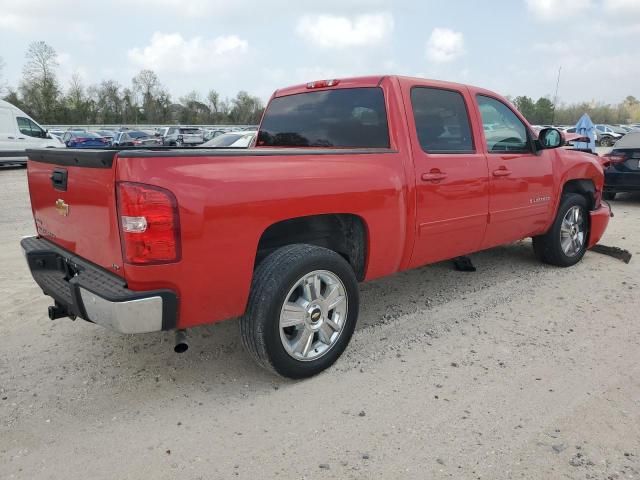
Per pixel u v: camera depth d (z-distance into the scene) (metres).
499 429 2.88
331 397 3.23
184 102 77.75
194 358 3.75
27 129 20.75
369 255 3.70
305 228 3.74
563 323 4.35
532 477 2.51
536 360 3.69
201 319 2.93
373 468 2.59
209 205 2.77
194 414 3.06
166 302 2.74
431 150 4.13
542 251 5.89
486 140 4.68
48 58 64.81
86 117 70.38
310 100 4.53
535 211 5.25
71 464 2.63
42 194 3.59
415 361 3.69
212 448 2.75
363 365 3.63
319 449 2.74
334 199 3.36
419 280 5.53
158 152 2.67
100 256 2.96
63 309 3.38
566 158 5.64
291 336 3.37
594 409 3.07
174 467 2.61
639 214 9.55
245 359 3.74
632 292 5.11
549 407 3.10
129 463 2.64
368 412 3.06
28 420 3.00
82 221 3.06
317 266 3.29
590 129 16.34
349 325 3.59
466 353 3.81
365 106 4.09
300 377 3.38
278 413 3.07
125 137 33.34
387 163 3.74
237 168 2.93
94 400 3.22
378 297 5.02
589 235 6.14
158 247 2.64
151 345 3.96
